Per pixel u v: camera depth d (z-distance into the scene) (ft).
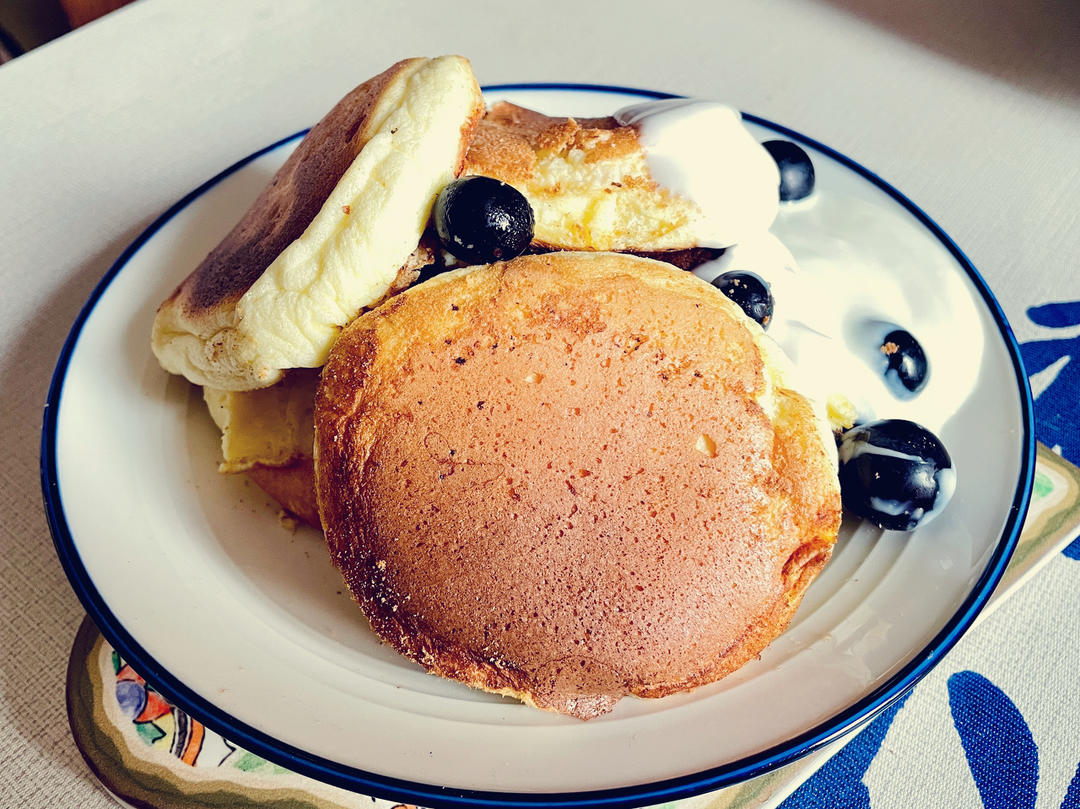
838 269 0.85
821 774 0.66
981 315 0.81
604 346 0.67
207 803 0.62
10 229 0.99
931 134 1.14
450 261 0.73
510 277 0.69
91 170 1.06
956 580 0.66
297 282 0.69
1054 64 1.24
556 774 0.58
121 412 0.77
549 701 0.62
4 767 0.64
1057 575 0.77
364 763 0.58
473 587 0.62
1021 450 0.73
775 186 0.82
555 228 0.77
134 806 0.61
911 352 0.79
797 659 0.64
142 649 0.62
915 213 0.88
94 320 0.81
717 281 0.77
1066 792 0.66
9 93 1.15
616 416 0.65
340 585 0.71
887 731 0.68
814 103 1.18
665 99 0.91
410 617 0.63
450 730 0.61
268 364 0.71
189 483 0.75
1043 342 0.92
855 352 0.80
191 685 0.61
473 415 0.65
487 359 0.67
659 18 1.31
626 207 0.77
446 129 0.71
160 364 0.80
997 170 1.09
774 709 0.61
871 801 0.65
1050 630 0.73
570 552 0.62
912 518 0.69
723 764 0.58
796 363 0.79
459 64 0.75
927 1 1.36
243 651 0.64
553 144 0.77
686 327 0.68
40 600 0.72
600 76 1.20
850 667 0.62
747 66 1.23
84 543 0.67
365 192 0.69
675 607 0.61
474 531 0.63
